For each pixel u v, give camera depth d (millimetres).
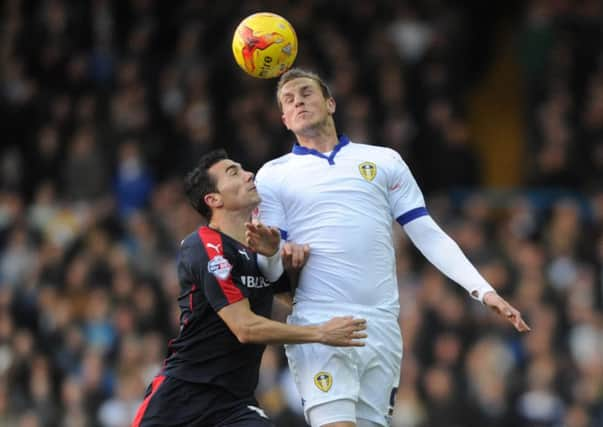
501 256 50406
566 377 45375
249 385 24922
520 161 66938
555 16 62625
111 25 63156
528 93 61188
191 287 24688
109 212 54094
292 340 23547
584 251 52156
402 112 58094
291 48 25422
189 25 62125
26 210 56781
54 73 61094
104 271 51625
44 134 59312
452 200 56531
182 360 24781
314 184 25297
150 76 60844
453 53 61906
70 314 50281
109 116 59562
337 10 62219
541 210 55562
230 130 57812
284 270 25250
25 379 47719
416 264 51281
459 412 44375
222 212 25016
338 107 57094
